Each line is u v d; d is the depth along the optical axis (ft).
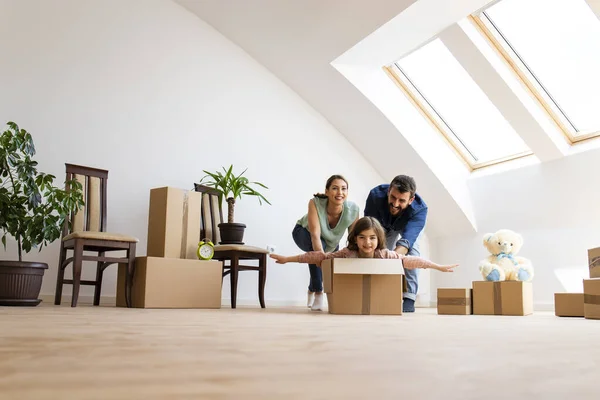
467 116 18.63
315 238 11.70
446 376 1.86
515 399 1.39
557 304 11.27
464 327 6.27
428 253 20.67
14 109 14.38
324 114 19.52
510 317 10.37
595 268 11.25
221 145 17.35
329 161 19.40
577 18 14.51
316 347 3.04
